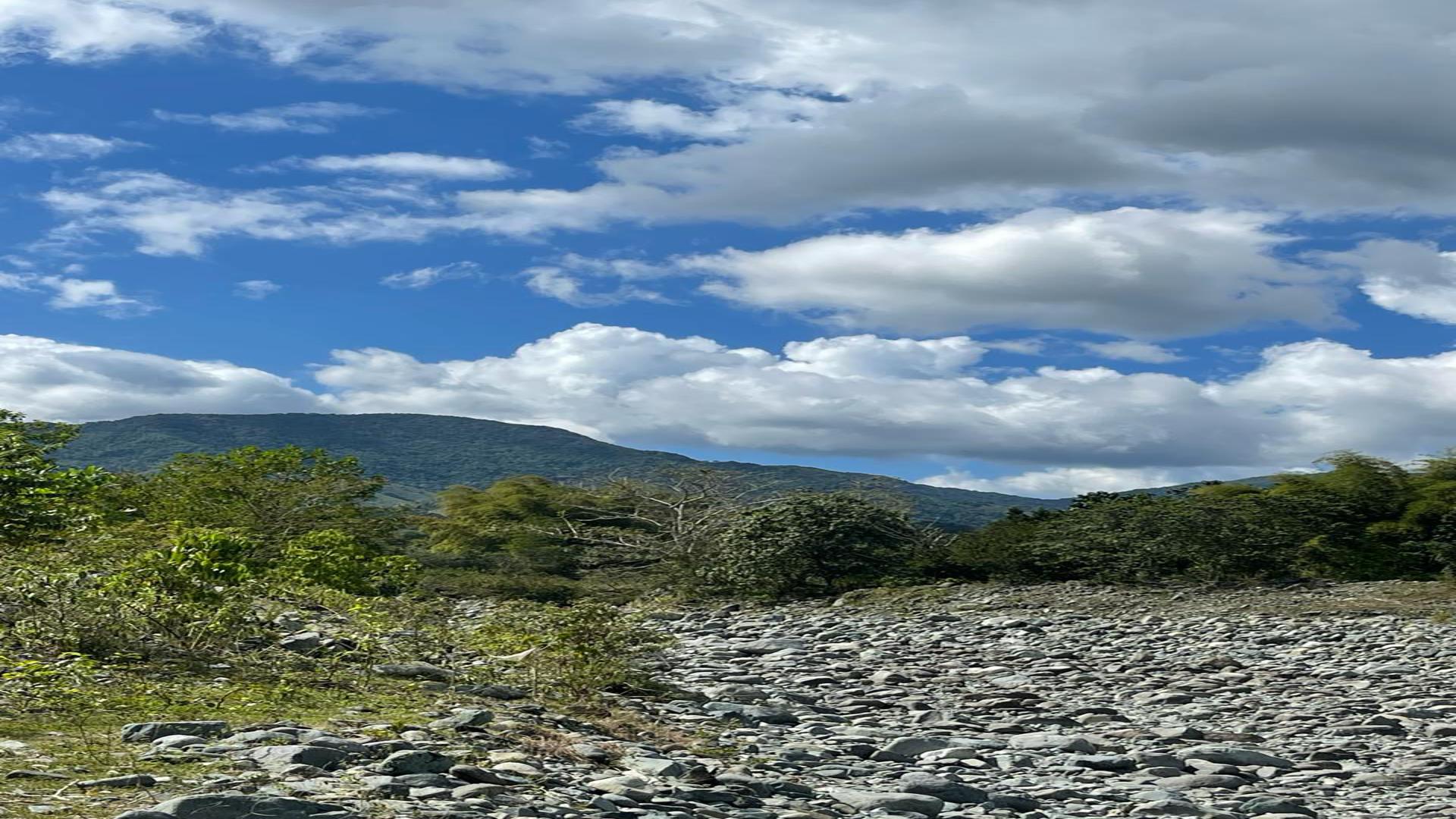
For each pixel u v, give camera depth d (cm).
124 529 1727
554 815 673
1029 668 1883
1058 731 1305
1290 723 1380
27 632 1102
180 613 1198
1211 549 3041
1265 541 3052
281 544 2456
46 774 653
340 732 868
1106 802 931
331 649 1298
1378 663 1862
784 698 1444
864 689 1609
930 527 3775
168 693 963
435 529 4653
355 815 621
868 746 1103
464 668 1300
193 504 2870
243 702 970
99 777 657
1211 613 2559
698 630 2508
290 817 605
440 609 1764
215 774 689
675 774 863
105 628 1148
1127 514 3225
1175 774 1068
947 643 2233
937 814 842
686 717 1209
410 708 1032
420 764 754
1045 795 943
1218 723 1391
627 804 736
